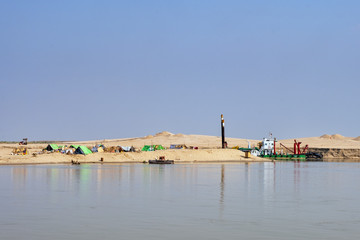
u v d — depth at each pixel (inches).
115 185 3157.0
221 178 3905.0
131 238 1492.4
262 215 1934.1
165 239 1480.1
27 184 3181.6
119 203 2260.1
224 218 1852.9
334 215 1951.3
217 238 1499.8
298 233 1582.2
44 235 1525.6
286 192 2849.4
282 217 1889.8
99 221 1770.4
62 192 2716.5
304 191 2920.8
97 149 7701.8
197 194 2669.8
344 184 3479.3
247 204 2265.0
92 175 4047.7
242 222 1770.4
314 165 7096.5
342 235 1558.8
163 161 6653.5
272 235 1547.7
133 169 5068.9
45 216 1871.3
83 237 1503.4
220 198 2491.4
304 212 2028.8
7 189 2861.7
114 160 6958.7
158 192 2755.9
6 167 5241.1
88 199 2401.6
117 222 1752.0
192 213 1967.3
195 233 1568.7
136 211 2012.8
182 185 3208.7
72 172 4419.3
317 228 1669.5
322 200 2458.2
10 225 1684.3
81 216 1877.5
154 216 1888.5
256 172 4864.7
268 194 2721.5
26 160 6156.5
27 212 1967.3
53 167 5300.2
